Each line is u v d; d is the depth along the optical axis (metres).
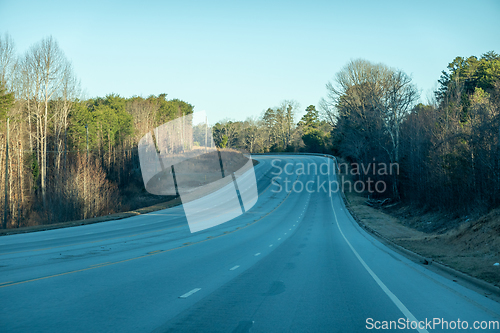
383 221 34.94
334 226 30.84
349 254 15.17
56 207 41.75
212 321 5.69
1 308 6.30
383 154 56.12
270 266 11.55
